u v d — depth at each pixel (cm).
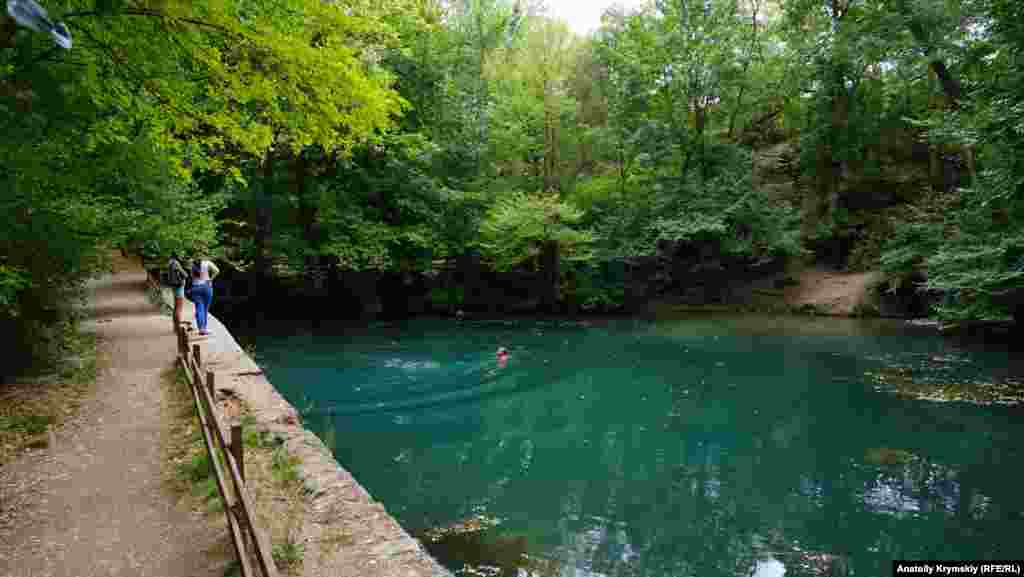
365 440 951
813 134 2623
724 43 2514
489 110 2644
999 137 1227
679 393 1239
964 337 1764
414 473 820
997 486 760
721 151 2658
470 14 2655
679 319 2328
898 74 2112
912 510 705
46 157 646
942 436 945
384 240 2303
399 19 1895
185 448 581
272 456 538
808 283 2561
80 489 496
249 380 782
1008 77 1213
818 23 2409
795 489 770
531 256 2531
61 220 734
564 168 3011
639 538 639
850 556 602
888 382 1272
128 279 1819
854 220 2547
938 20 1641
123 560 388
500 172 2856
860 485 776
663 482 796
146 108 699
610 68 2802
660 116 2784
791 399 1173
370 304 2445
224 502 373
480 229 2383
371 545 393
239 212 2181
